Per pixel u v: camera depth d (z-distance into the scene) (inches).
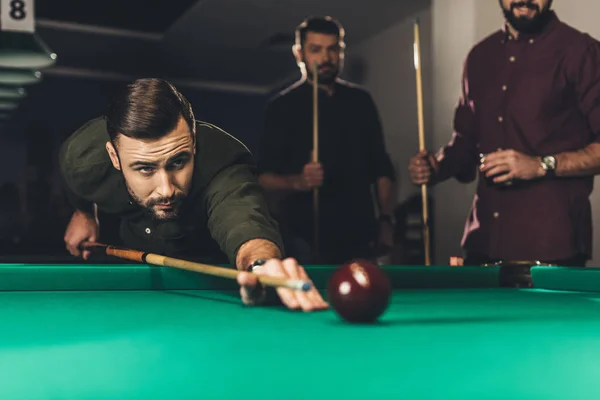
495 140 163.6
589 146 151.6
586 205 158.1
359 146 213.2
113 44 350.0
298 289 58.2
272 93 409.1
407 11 286.5
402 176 292.8
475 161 174.6
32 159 392.8
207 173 98.0
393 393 31.3
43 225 388.2
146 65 385.7
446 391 31.7
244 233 77.6
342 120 211.9
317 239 191.9
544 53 157.5
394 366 37.7
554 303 77.1
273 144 212.8
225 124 410.6
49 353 43.5
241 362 39.2
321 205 213.2
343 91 214.5
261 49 353.7
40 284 93.4
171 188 96.1
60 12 308.8
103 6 301.3
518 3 154.4
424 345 44.8
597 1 205.5
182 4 300.2
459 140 172.2
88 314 65.1
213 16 310.3
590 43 154.7
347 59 327.0
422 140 170.4
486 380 34.1
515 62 160.7
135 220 115.4
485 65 166.2
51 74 389.7
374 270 55.6
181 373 36.5
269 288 72.7
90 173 110.4
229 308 69.2
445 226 267.1
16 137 391.9
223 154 100.0
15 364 40.1
